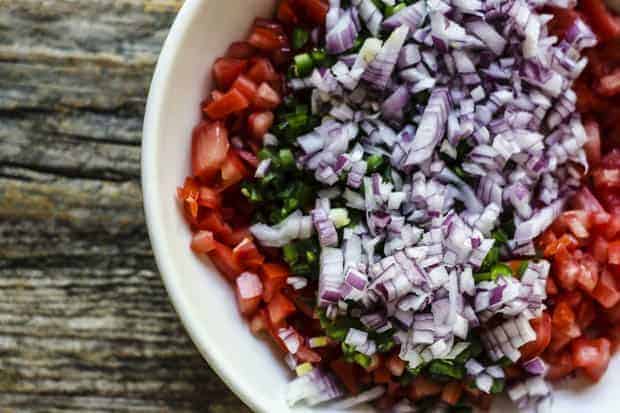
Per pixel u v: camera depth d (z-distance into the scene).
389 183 0.53
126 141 0.60
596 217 0.55
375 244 0.53
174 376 0.60
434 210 0.53
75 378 0.60
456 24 0.53
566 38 0.54
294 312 0.55
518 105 0.54
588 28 0.54
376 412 0.56
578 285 0.55
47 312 0.60
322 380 0.55
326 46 0.53
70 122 0.60
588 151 0.56
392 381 0.55
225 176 0.53
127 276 0.60
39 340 0.61
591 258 0.55
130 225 0.60
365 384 0.56
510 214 0.55
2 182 0.60
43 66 0.60
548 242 0.55
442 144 0.54
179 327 0.60
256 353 0.55
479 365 0.54
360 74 0.53
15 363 0.61
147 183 0.52
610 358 0.56
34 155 0.60
